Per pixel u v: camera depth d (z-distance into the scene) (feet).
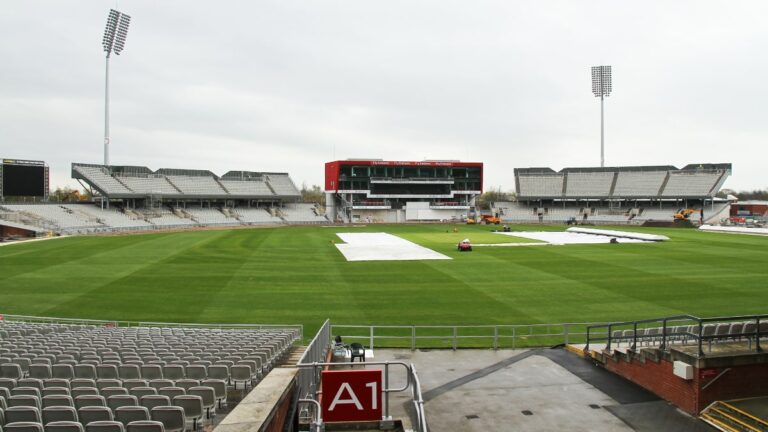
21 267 152.05
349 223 409.69
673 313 99.55
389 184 434.30
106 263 161.17
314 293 118.62
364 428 34.01
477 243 229.04
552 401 50.67
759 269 150.51
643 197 406.62
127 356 52.70
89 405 35.32
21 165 264.11
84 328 80.79
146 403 35.86
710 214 387.96
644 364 54.03
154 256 178.29
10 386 40.60
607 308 104.17
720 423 43.93
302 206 443.32
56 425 29.27
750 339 51.24
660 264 161.68
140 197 336.90
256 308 104.68
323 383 33.76
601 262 166.50
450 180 427.33
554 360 64.85
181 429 33.55
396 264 162.81
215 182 397.39
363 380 33.88
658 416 46.60
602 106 435.94
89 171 327.67
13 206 279.28
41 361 49.55
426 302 109.91
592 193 426.10
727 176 392.27
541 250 200.85
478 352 69.67
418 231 312.71
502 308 104.58
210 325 90.22
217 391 42.55
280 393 30.09
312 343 54.49
